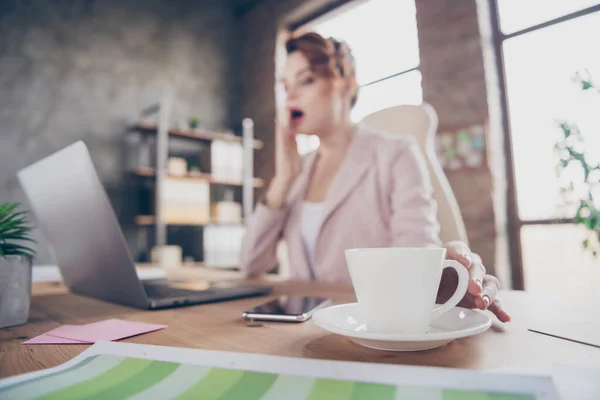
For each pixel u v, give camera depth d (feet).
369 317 1.12
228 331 1.35
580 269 7.82
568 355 1.04
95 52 10.68
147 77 11.56
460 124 8.98
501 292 2.32
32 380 0.85
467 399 0.70
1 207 1.53
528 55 8.59
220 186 12.55
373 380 0.80
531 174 8.43
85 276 2.09
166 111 11.43
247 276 3.71
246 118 13.55
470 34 9.02
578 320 1.48
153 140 11.30
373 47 11.07
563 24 8.08
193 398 0.76
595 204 6.22
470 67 8.97
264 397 0.75
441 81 9.37
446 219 3.90
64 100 10.04
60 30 10.19
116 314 1.70
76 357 1.01
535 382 0.75
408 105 4.55
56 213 1.95
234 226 11.00
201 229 11.37
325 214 4.11
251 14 13.75
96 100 10.53
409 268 1.07
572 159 6.36
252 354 0.97
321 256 4.14
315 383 0.80
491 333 1.30
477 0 8.96
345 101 4.65
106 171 10.44
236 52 13.92
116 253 1.67
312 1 11.92
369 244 4.00
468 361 1.00
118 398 0.76
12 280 1.48
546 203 8.18
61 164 1.69
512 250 8.60
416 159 4.00
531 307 1.77
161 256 9.88
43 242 7.98
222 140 11.98
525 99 8.57
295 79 4.59
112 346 1.08
